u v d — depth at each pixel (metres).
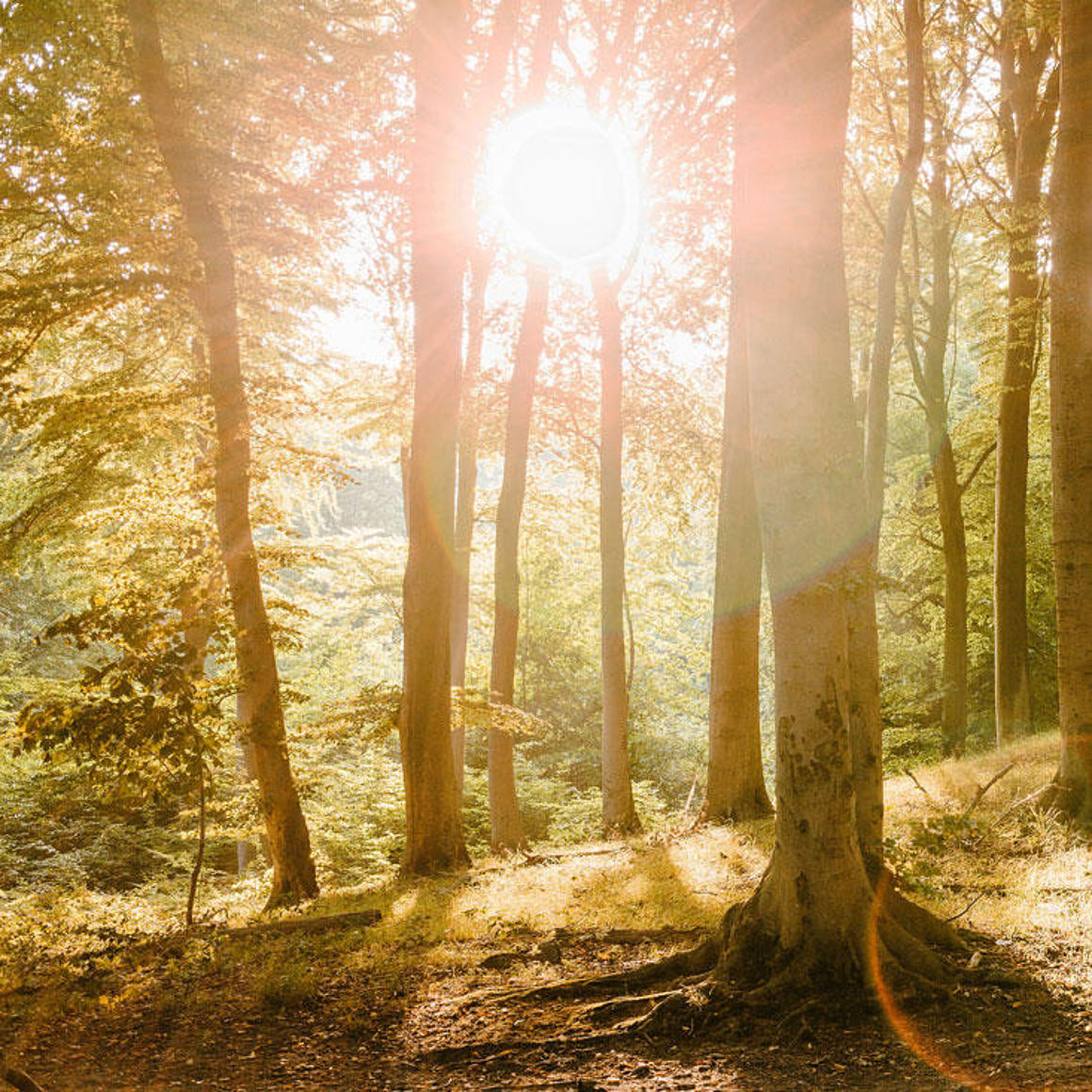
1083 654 10.44
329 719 13.24
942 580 24.69
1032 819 10.11
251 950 8.41
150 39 11.61
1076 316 10.63
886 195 20.19
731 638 13.88
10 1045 6.11
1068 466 10.61
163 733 8.71
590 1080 4.96
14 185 11.92
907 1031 5.32
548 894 9.84
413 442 12.88
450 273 12.68
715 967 6.11
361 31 13.13
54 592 23.00
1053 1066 4.75
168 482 14.29
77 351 16.48
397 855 23.22
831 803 5.86
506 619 17.12
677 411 21.00
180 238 12.33
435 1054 5.52
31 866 21.50
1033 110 15.31
